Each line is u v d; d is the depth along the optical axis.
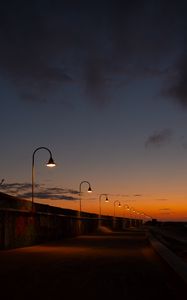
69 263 20.59
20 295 11.73
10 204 30.59
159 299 11.16
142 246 35.19
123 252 28.08
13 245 31.61
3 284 13.77
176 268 15.27
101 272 17.06
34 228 37.03
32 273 16.70
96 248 32.12
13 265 19.67
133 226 157.62
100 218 83.19
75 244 38.00
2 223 29.59
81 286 13.34
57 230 46.34
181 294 11.94
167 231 120.06
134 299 11.16
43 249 30.88
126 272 17.02
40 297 11.43
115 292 12.25
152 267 18.89
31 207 35.56
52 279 14.96
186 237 85.38
